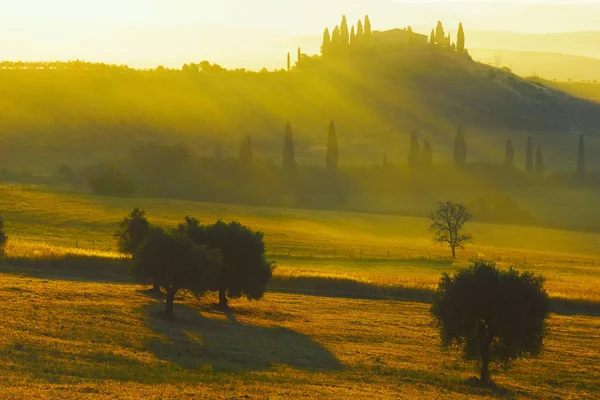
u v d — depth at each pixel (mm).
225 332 89875
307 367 75250
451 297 76000
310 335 93312
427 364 81625
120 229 133500
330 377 70750
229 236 108188
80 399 51469
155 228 97938
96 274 130750
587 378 80000
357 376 72312
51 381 56781
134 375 62438
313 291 132250
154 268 93875
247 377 66375
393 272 164125
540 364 85375
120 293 108562
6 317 78688
